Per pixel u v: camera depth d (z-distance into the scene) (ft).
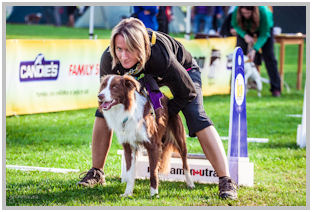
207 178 20.44
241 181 20.16
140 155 21.09
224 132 31.01
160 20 36.96
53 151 26.21
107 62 18.21
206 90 46.29
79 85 38.50
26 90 35.12
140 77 18.17
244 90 20.10
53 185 19.62
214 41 46.09
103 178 20.08
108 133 19.74
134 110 17.12
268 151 27.07
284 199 18.25
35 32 83.97
